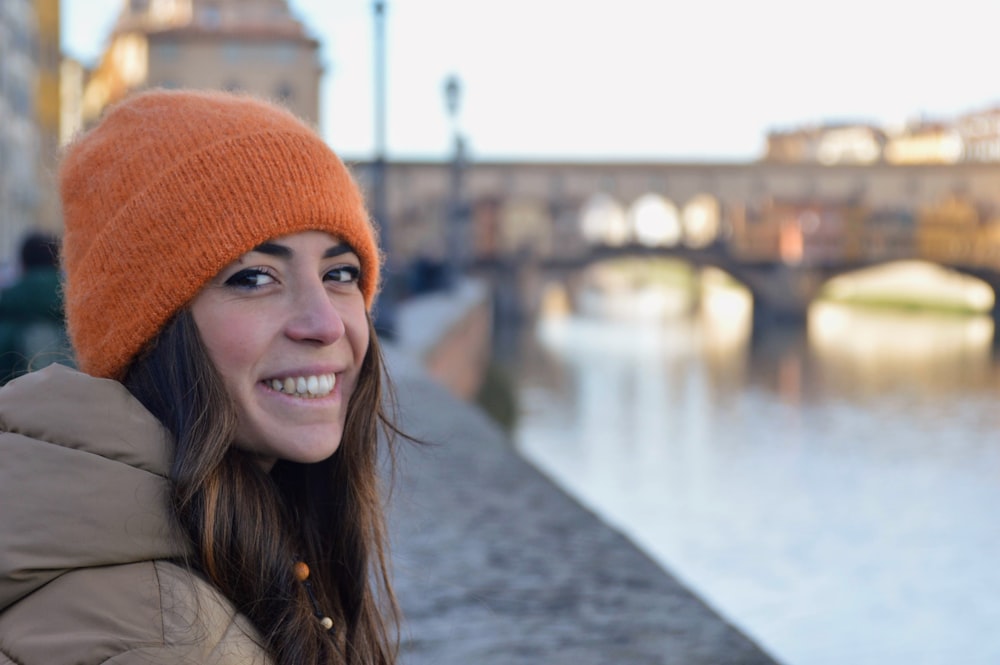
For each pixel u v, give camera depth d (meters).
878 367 65.00
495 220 98.31
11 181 39.75
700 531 24.86
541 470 6.89
